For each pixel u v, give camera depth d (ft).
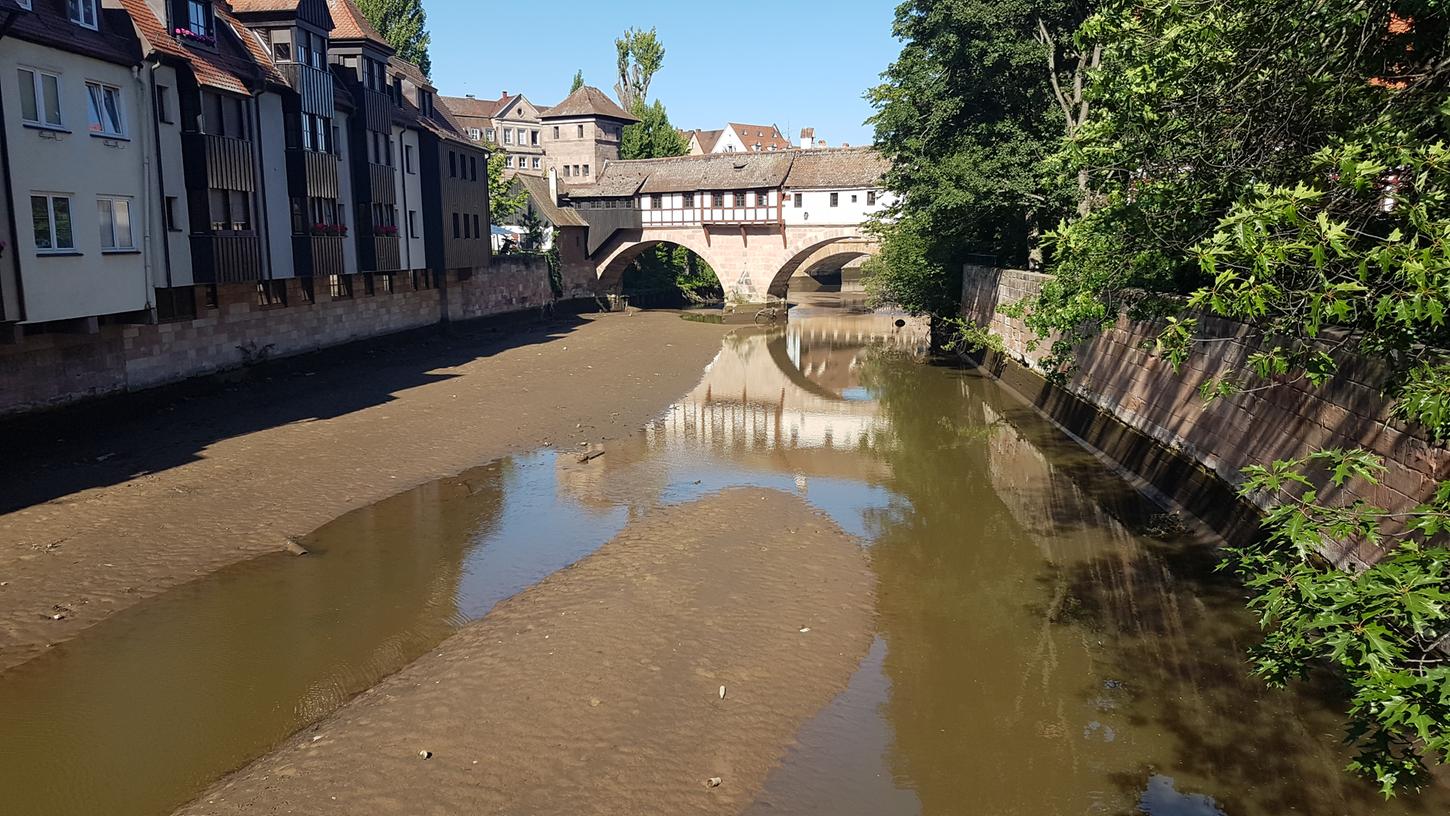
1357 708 20.25
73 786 28.53
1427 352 27.12
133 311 71.36
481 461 65.92
